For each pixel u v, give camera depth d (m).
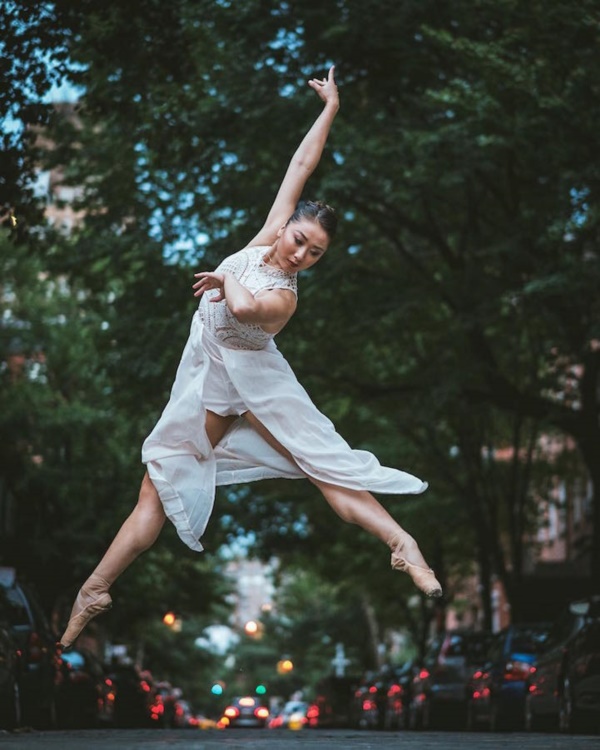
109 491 36.72
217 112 21.16
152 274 24.75
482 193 24.34
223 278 5.05
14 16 14.16
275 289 5.19
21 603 15.95
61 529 36.22
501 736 11.24
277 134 21.61
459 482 35.78
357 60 20.12
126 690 27.78
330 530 40.66
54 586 36.97
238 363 5.18
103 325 27.88
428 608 48.88
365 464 5.21
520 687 19.50
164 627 71.88
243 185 23.06
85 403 37.94
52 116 15.20
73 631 5.28
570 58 16.69
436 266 27.02
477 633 25.80
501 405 25.08
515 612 32.06
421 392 26.62
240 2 19.97
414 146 20.19
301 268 5.24
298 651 89.88
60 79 14.70
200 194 23.69
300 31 20.33
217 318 5.19
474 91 17.59
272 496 38.19
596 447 24.38
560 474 38.75
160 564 40.78
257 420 5.29
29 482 35.97
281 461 5.30
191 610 49.88
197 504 5.23
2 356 36.91
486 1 17.33
